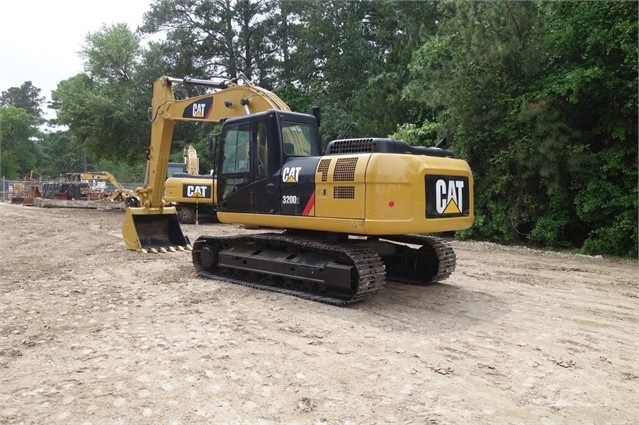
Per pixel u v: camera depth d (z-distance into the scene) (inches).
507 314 258.2
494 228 548.1
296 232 317.4
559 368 186.4
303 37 1213.1
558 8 504.7
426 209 255.1
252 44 1407.5
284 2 1380.4
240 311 257.9
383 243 315.6
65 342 209.9
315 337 217.5
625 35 441.4
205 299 283.1
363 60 1063.0
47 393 161.8
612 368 187.0
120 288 312.3
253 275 324.5
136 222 469.7
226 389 164.7
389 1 1009.5
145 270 371.2
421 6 861.8
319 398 158.7
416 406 154.6
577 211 490.9
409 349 203.9
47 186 1241.4
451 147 578.6
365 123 763.4
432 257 318.3
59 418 145.6
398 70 780.0
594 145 514.3
